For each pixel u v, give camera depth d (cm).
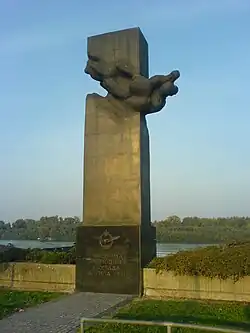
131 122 1733
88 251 1664
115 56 1786
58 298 1514
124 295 1566
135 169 1694
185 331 1040
